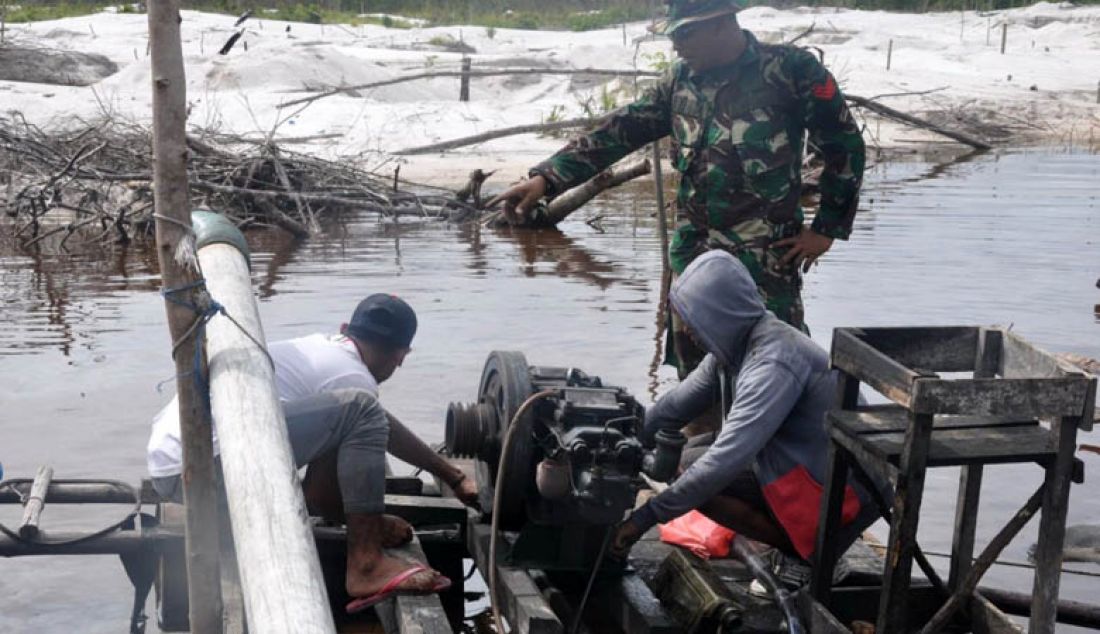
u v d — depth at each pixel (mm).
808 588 4102
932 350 3969
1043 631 3549
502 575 4266
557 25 53062
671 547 4777
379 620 4523
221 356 3426
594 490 3988
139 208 14109
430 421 6582
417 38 42719
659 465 3934
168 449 4344
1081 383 3402
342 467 4203
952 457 3471
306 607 2467
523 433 4211
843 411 3934
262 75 26922
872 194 16703
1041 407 3406
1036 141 27703
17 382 7309
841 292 10016
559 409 4160
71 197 15164
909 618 4051
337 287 10219
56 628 4379
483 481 4656
